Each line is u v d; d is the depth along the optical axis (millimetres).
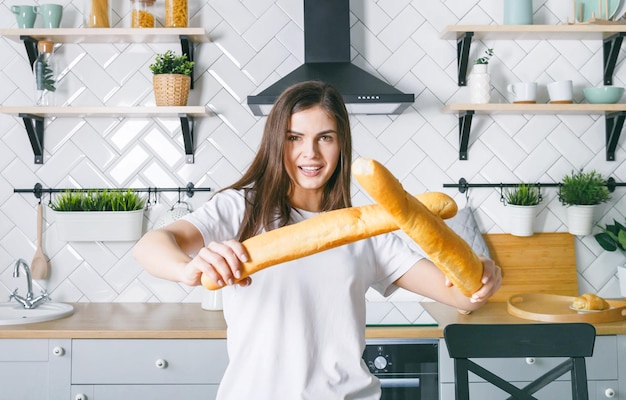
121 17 3111
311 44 2928
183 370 2521
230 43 3096
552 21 3127
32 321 2623
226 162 3098
